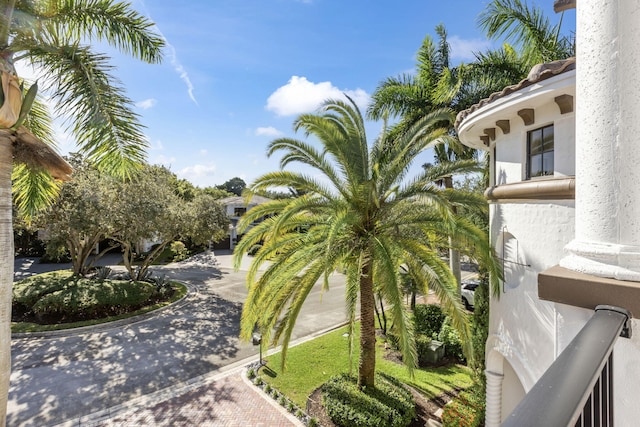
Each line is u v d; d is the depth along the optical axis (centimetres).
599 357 131
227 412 952
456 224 732
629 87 202
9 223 568
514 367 581
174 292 2200
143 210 1888
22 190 871
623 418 186
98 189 1833
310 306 1984
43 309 1625
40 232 2197
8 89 551
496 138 693
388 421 821
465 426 765
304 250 895
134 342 1433
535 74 524
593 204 215
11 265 570
